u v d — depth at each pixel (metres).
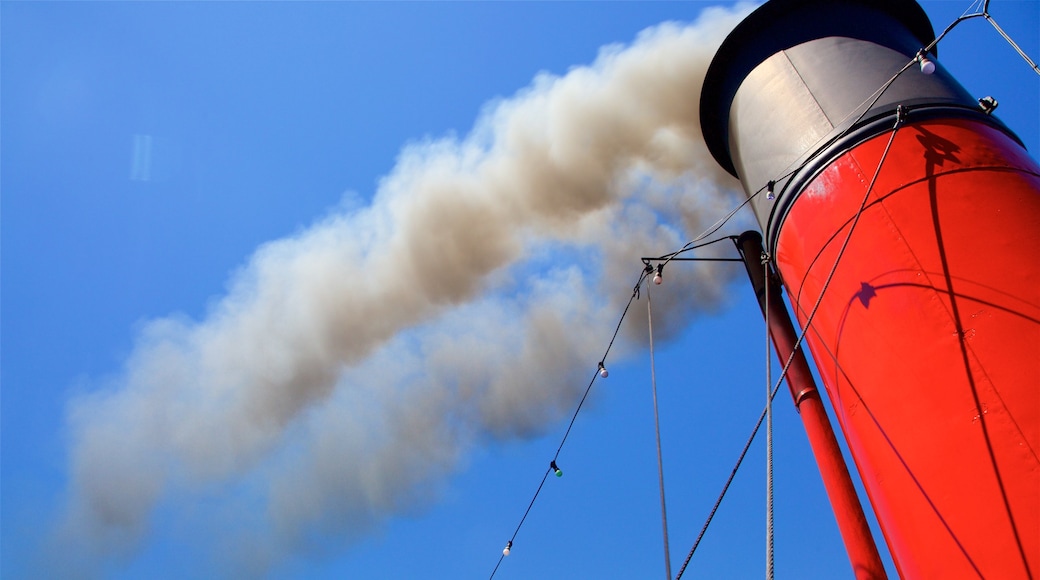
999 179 7.23
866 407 7.12
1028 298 6.30
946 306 6.64
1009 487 5.79
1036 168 7.64
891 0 9.87
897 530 6.78
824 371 7.98
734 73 10.36
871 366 7.09
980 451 6.02
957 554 6.00
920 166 7.57
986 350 6.27
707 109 10.99
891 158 7.79
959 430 6.19
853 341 7.35
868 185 7.79
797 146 8.77
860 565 7.42
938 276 6.82
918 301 6.82
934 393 6.45
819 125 8.68
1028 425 5.84
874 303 7.18
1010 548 5.66
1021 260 6.54
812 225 8.20
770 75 9.70
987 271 6.60
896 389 6.78
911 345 6.74
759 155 9.38
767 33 10.13
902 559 6.79
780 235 8.80
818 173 8.37
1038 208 6.93
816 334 8.04
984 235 6.82
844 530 7.72
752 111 9.73
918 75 8.55
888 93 8.41
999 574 5.68
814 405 8.61
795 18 9.99
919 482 6.43
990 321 6.36
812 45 9.54
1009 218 6.86
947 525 6.12
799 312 8.42
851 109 8.52
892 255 7.21
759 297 9.76
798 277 8.39
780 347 9.22
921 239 7.11
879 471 6.96
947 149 7.60
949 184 7.32
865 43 9.25
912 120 8.01
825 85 8.95
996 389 6.10
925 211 7.23
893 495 6.75
